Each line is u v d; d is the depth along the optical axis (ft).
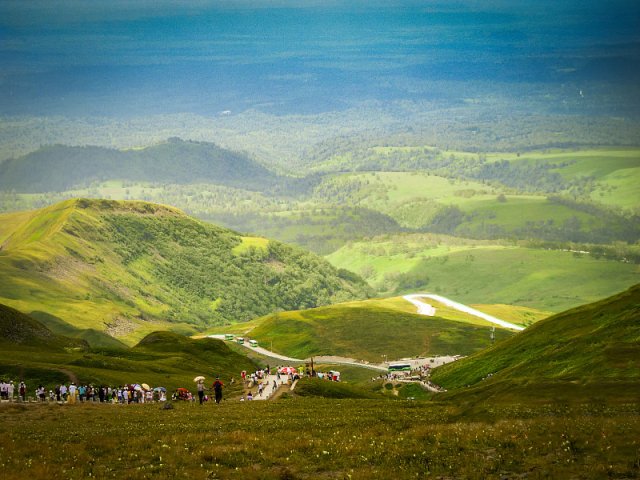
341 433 418.31
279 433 422.41
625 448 342.85
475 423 432.25
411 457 356.59
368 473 332.60
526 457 347.15
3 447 375.86
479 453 359.66
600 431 369.91
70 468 340.39
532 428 391.04
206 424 466.70
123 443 391.45
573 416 434.30
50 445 385.50
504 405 510.17
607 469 318.65
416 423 463.01
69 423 481.05
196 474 331.98
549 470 326.03
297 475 337.93
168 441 395.14
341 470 343.26
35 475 324.60
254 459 359.87
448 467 339.98
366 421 476.13
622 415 426.10
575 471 321.73
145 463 353.72
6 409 540.93
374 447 375.86
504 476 326.44
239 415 523.70
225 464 351.25
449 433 398.21
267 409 569.23
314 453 368.48
